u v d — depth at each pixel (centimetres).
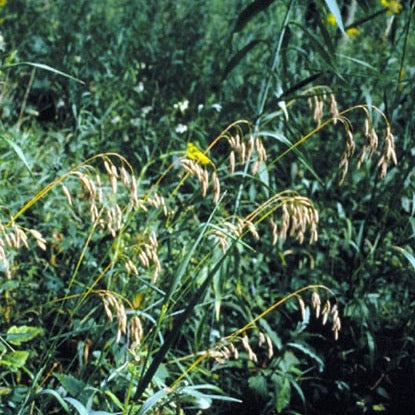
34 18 896
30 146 629
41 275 475
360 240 480
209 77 834
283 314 505
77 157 633
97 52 866
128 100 793
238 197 435
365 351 482
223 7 1059
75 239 460
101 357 358
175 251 461
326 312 329
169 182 617
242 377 457
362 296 479
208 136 688
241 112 686
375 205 490
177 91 814
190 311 286
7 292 426
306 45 659
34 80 806
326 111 700
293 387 464
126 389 369
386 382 472
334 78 698
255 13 425
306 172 644
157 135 699
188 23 965
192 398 360
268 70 448
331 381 471
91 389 333
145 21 977
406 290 506
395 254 511
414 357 473
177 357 453
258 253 505
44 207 503
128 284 422
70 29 919
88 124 675
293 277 515
